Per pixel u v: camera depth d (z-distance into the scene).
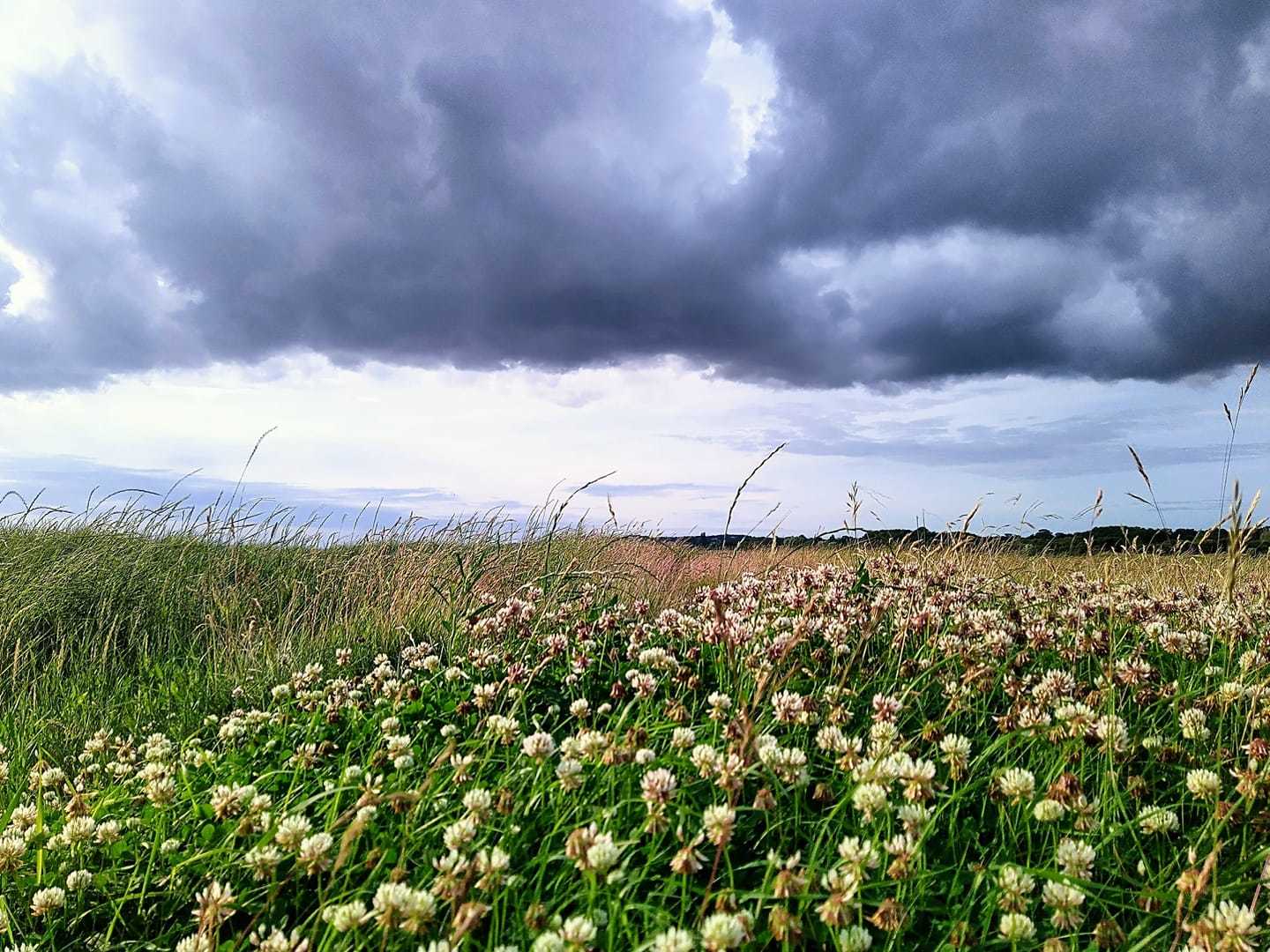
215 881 2.88
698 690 4.90
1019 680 4.41
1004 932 2.52
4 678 7.63
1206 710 4.14
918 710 4.38
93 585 9.62
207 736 5.72
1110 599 5.11
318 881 3.25
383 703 5.02
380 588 9.77
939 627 5.41
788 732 3.98
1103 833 3.18
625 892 2.73
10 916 3.16
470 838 2.91
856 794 2.89
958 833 3.26
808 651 5.16
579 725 4.15
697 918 2.64
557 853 2.89
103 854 3.70
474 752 4.03
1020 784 3.11
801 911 2.57
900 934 2.61
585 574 7.86
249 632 8.12
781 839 3.04
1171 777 3.75
